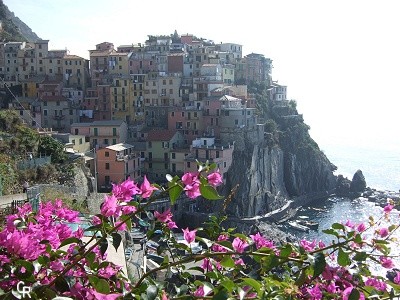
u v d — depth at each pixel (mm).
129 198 6578
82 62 123125
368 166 195875
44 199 35500
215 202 93312
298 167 123875
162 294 6160
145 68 124125
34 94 118625
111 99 116500
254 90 132125
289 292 5754
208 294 6043
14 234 5938
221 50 142875
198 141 98938
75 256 6547
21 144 57688
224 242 6840
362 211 112812
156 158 100000
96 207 44000
